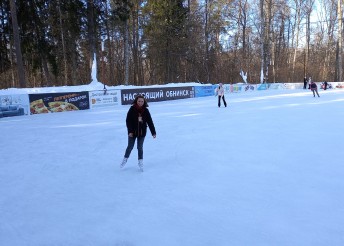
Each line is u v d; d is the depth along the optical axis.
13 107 16.44
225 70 41.28
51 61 28.25
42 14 28.50
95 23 27.64
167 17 33.84
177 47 34.22
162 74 37.00
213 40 40.06
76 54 32.50
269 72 44.56
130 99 22.73
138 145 6.29
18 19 26.33
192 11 38.16
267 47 39.38
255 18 43.62
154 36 33.94
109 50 36.50
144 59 40.19
